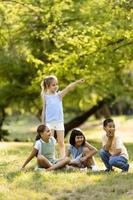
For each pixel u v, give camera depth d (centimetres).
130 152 2208
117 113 6638
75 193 1198
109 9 2300
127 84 3400
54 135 1631
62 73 2428
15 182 1291
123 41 2369
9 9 2523
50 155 1480
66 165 1446
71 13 2645
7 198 1164
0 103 3362
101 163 1680
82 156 1495
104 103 3616
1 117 3581
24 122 6062
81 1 2689
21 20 2642
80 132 1502
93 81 2806
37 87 3083
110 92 3300
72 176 1330
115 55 2438
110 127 1414
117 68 2778
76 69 2444
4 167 1559
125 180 1276
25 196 1183
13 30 2683
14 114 4684
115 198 1142
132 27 2283
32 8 2466
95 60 2412
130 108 6569
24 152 1988
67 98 3478
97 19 2523
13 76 3161
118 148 1409
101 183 1255
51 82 1592
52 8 2519
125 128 4638
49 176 1327
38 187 1245
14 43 2769
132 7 2255
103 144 1438
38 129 1466
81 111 4400
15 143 2406
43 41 2852
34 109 3772
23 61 3000
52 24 2439
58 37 2345
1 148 2144
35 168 1459
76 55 2370
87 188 1221
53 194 1200
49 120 1580
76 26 2550
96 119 5894
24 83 3219
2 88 3272
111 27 2319
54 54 2439
